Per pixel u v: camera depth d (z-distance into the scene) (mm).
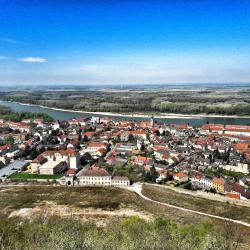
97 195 141250
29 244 63938
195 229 89062
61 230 74500
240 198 147500
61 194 143375
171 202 132625
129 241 63594
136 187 162000
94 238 63031
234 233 94000
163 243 63438
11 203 127688
